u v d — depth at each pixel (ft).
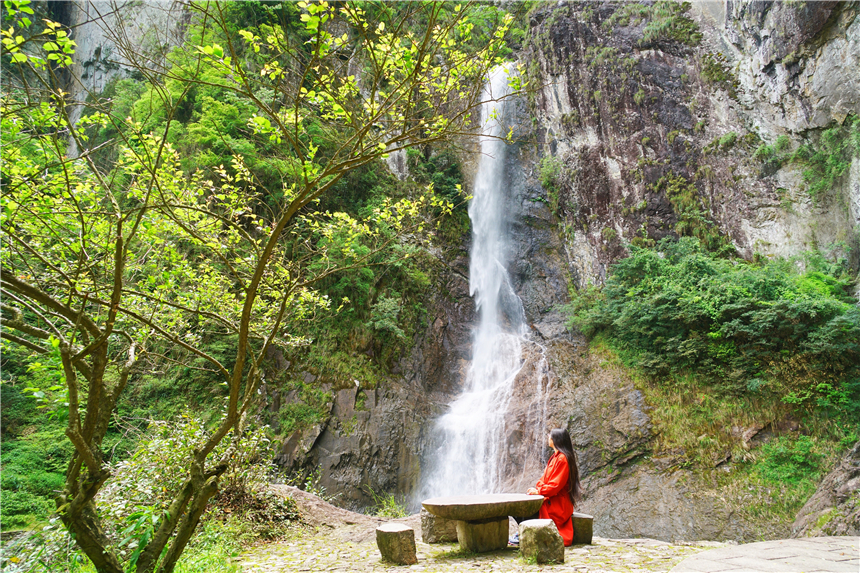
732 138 70.59
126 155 14.60
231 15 31.45
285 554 19.24
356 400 54.90
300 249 36.47
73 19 92.07
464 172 81.30
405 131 11.89
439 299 69.62
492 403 62.23
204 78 50.29
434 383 64.13
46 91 11.58
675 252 66.59
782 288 55.67
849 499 32.09
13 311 8.77
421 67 12.01
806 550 15.20
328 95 11.51
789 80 66.54
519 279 76.64
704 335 55.67
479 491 56.49
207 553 17.57
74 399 8.50
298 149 10.86
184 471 21.01
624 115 77.61
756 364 51.90
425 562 16.46
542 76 84.79
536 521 15.51
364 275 60.75
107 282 16.10
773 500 43.45
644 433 52.65
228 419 10.44
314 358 55.31
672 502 46.55
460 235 76.79
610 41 81.25
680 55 77.51
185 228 11.70
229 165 51.16
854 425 45.68
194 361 50.47
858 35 59.62
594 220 76.43
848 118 61.00
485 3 39.52
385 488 52.13
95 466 8.71
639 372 57.88
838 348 48.44
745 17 71.41
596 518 48.52
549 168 79.61
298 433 51.16
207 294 20.35
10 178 12.49
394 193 71.36
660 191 73.36
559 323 70.38
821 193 64.03
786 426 48.14
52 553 15.10
